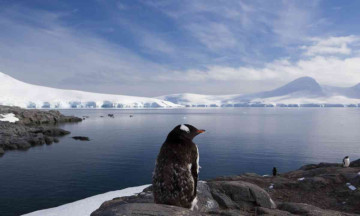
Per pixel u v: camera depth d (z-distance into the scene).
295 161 37.12
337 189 10.85
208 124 110.31
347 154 42.62
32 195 21.72
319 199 10.27
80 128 87.56
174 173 4.07
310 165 17.23
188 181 4.14
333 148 48.88
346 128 92.06
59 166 32.38
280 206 7.07
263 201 8.42
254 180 12.80
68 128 87.00
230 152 44.34
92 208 15.27
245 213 6.39
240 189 8.63
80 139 58.38
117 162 35.22
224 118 153.50
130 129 85.88
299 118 154.25
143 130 82.88
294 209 6.59
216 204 8.12
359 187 10.55
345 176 11.74
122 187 24.23
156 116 174.25
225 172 30.81
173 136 4.36
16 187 23.83
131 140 58.72
